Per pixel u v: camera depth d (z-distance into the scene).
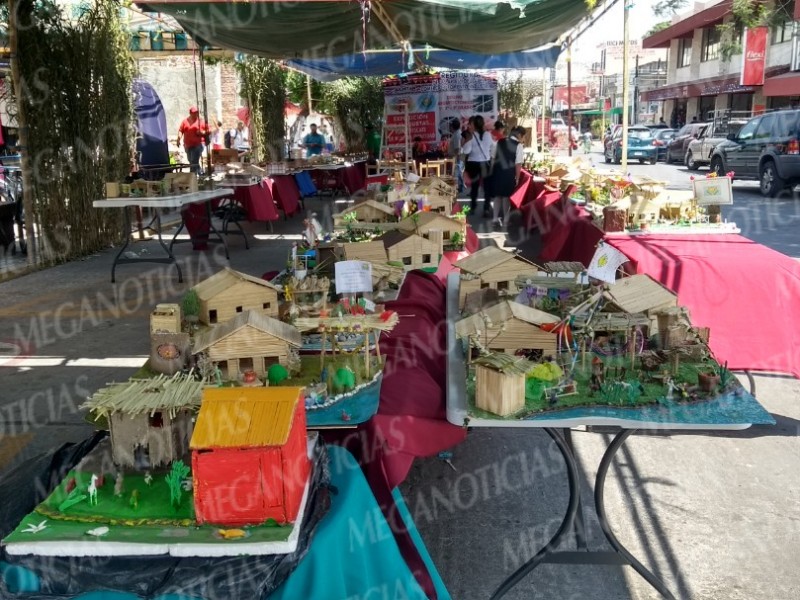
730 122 18.92
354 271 2.81
